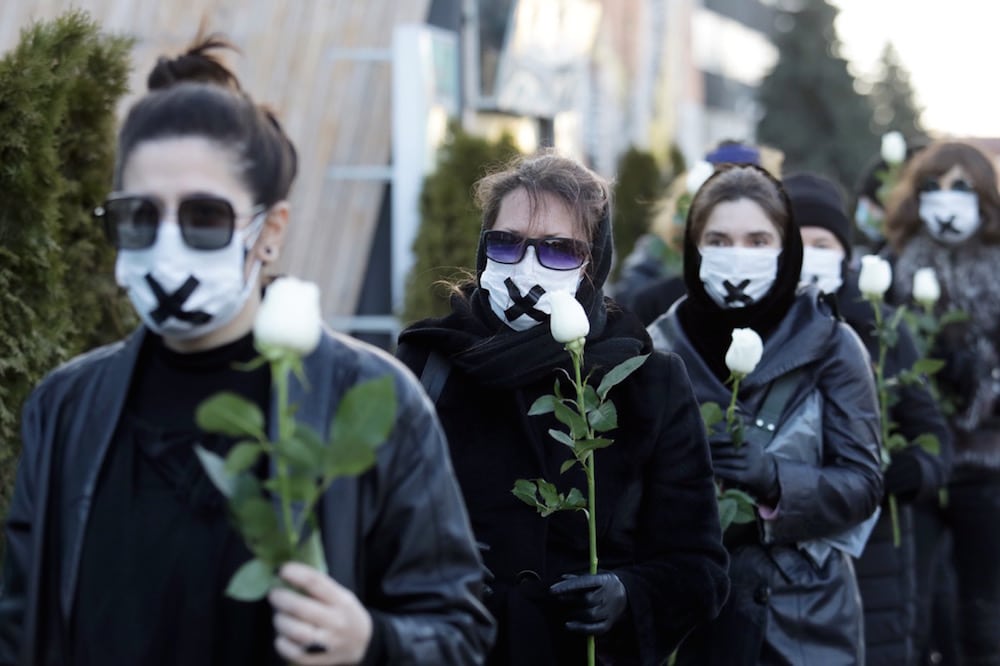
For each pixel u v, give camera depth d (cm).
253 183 285
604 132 1986
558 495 394
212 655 279
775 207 509
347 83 1093
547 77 1516
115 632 281
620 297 866
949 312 736
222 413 254
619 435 413
